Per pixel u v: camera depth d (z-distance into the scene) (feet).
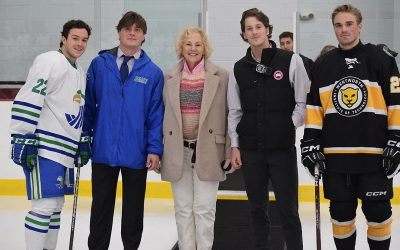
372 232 9.07
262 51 9.68
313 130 9.16
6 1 21.16
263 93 9.70
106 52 10.36
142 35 10.14
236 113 10.09
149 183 19.67
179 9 20.85
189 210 10.24
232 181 16.63
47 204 9.59
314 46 19.95
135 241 10.31
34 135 9.41
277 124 9.64
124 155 9.96
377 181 8.81
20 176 20.10
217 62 22.49
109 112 10.04
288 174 9.76
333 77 9.02
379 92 8.80
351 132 8.86
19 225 15.14
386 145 8.73
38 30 21.12
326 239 13.50
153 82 10.21
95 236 10.21
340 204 9.05
